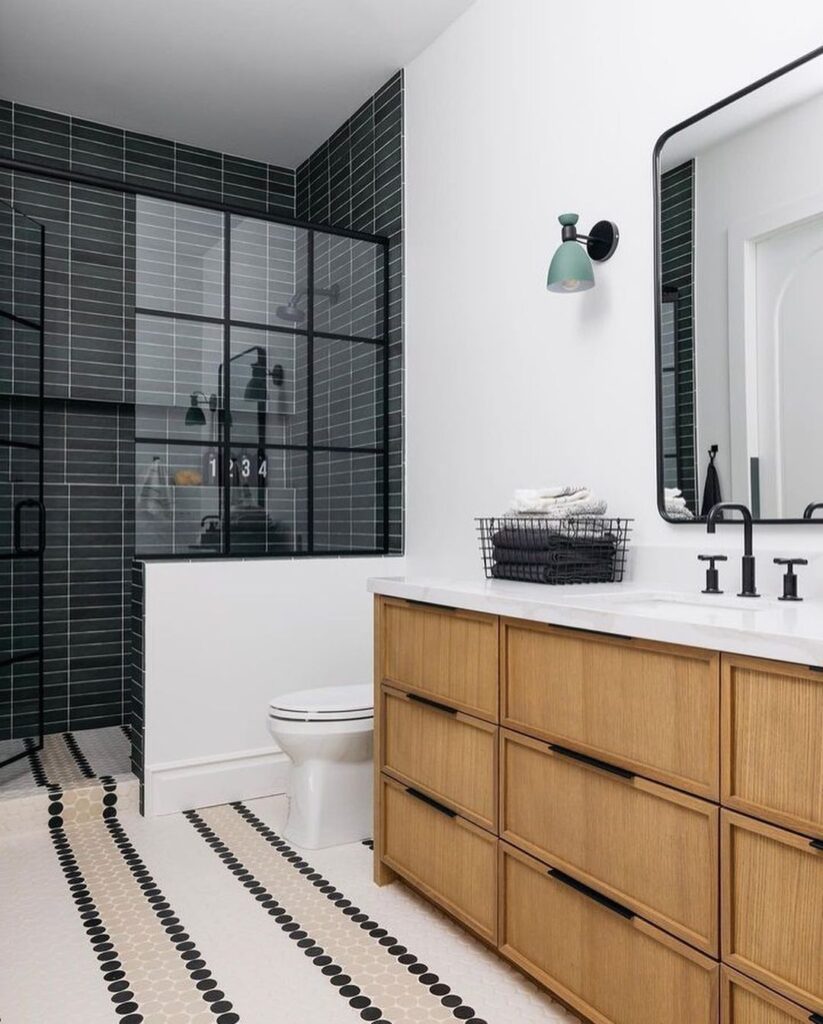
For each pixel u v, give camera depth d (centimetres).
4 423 314
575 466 249
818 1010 114
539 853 169
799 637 115
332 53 329
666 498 215
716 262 203
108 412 380
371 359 346
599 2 241
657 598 200
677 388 213
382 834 230
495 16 286
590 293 244
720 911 129
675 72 217
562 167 255
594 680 157
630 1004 147
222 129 392
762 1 195
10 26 308
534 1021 166
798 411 184
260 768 305
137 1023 165
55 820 277
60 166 374
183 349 308
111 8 299
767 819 122
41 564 331
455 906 197
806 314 183
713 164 204
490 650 186
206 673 296
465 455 300
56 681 365
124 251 382
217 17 304
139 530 299
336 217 392
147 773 285
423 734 212
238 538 316
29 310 326
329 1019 167
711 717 132
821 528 180
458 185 305
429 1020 166
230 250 320
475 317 295
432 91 322
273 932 203
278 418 326
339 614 322
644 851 145
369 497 343
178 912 214
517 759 178
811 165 182
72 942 198
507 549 230
